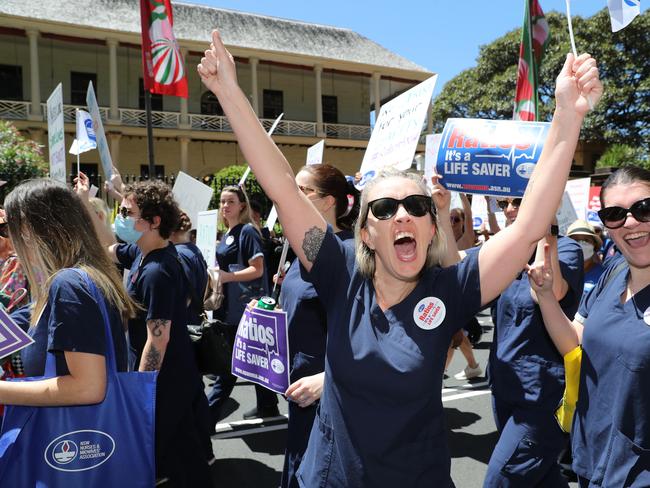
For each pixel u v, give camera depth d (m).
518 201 3.16
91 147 6.27
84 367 1.76
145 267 2.83
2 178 7.50
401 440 1.55
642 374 1.71
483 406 5.19
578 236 4.80
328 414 1.66
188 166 26.22
